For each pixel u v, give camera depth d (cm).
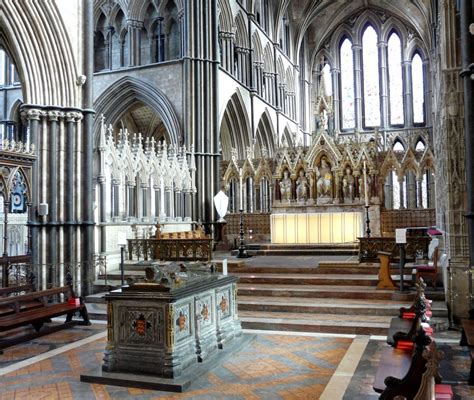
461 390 615
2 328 873
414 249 1314
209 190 2273
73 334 1015
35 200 1351
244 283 1336
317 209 2097
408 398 426
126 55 2494
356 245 1895
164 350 705
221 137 2941
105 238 1571
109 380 700
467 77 955
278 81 3594
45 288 1327
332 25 4331
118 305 734
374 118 4284
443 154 1183
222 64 2653
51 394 662
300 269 1390
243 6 2920
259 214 2325
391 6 4128
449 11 1056
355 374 715
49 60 1373
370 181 2073
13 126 2589
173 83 2309
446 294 1047
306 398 630
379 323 979
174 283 750
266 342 917
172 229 1981
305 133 4234
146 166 1834
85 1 1462
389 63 4284
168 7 2455
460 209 1016
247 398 635
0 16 1289
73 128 1416
